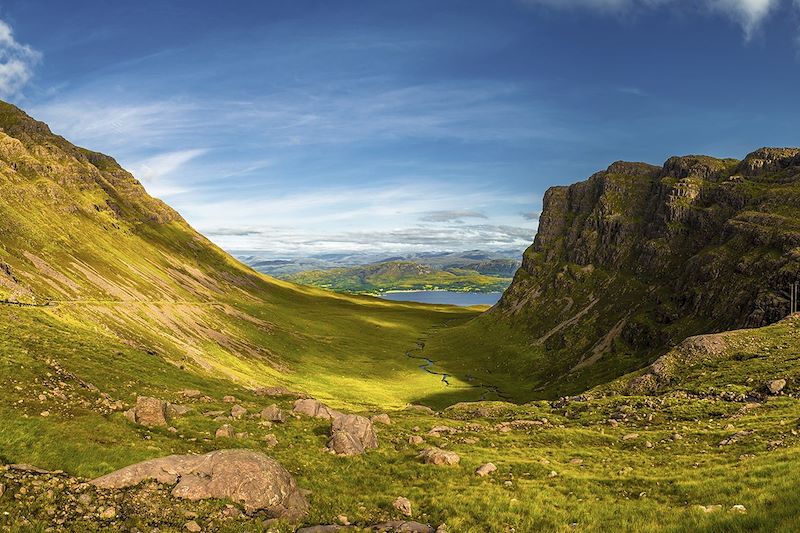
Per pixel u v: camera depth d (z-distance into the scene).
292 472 26.89
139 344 92.81
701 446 34.72
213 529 17.70
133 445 25.31
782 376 51.81
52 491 17.67
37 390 32.22
